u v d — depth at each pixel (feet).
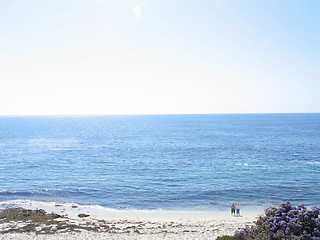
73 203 97.04
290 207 48.93
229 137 371.35
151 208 92.27
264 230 47.19
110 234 64.69
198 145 284.00
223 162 183.21
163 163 181.27
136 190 114.93
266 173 146.61
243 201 100.17
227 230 68.33
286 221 46.06
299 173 146.41
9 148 271.49
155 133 467.52
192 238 62.03
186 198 103.86
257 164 174.70
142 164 178.09
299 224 44.19
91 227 70.08
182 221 77.82
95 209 90.17
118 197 105.09
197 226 72.38
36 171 156.25
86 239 60.85
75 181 130.93
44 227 68.74
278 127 593.01
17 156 216.95
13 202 96.32
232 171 152.97
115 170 158.71
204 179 134.10
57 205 93.61
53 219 76.33
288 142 301.84
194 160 192.34
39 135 444.14
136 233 65.82
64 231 66.08
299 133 424.05
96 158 204.95
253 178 135.13
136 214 85.46
